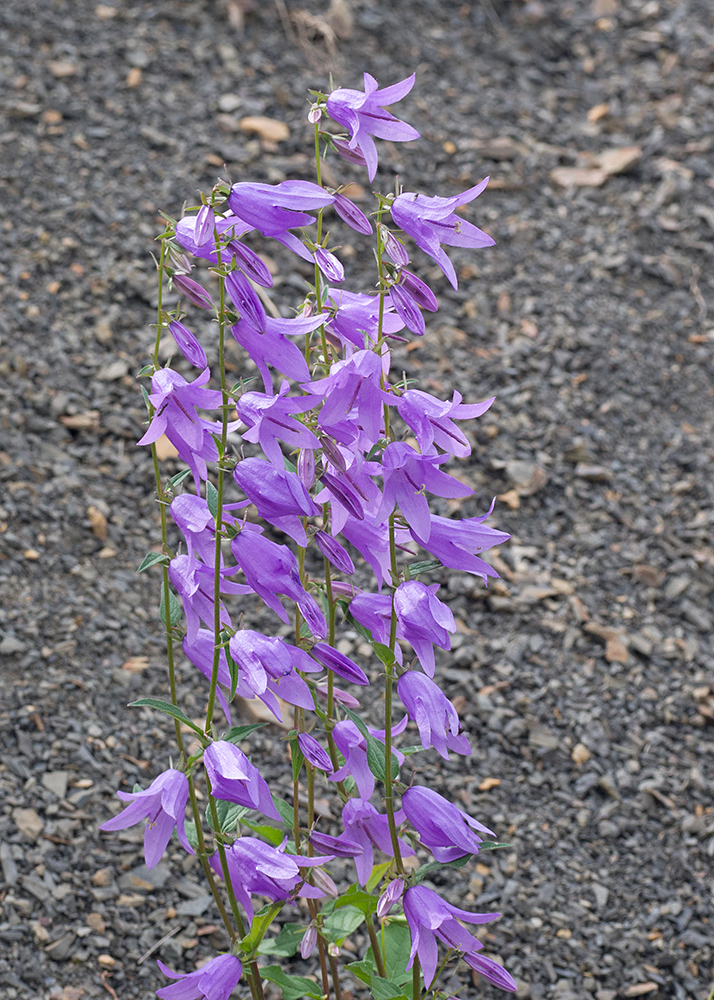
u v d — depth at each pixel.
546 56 5.86
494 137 5.29
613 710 3.41
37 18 5.15
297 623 1.83
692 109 5.63
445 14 5.94
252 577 1.65
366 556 1.75
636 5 6.21
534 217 4.97
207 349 4.08
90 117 4.81
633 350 4.50
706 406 4.41
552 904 2.92
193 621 1.81
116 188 4.54
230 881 1.85
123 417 3.87
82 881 2.77
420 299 1.57
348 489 1.63
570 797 3.18
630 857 3.05
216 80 5.11
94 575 3.46
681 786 3.24
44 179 4.52
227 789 1.67
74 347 4.01
